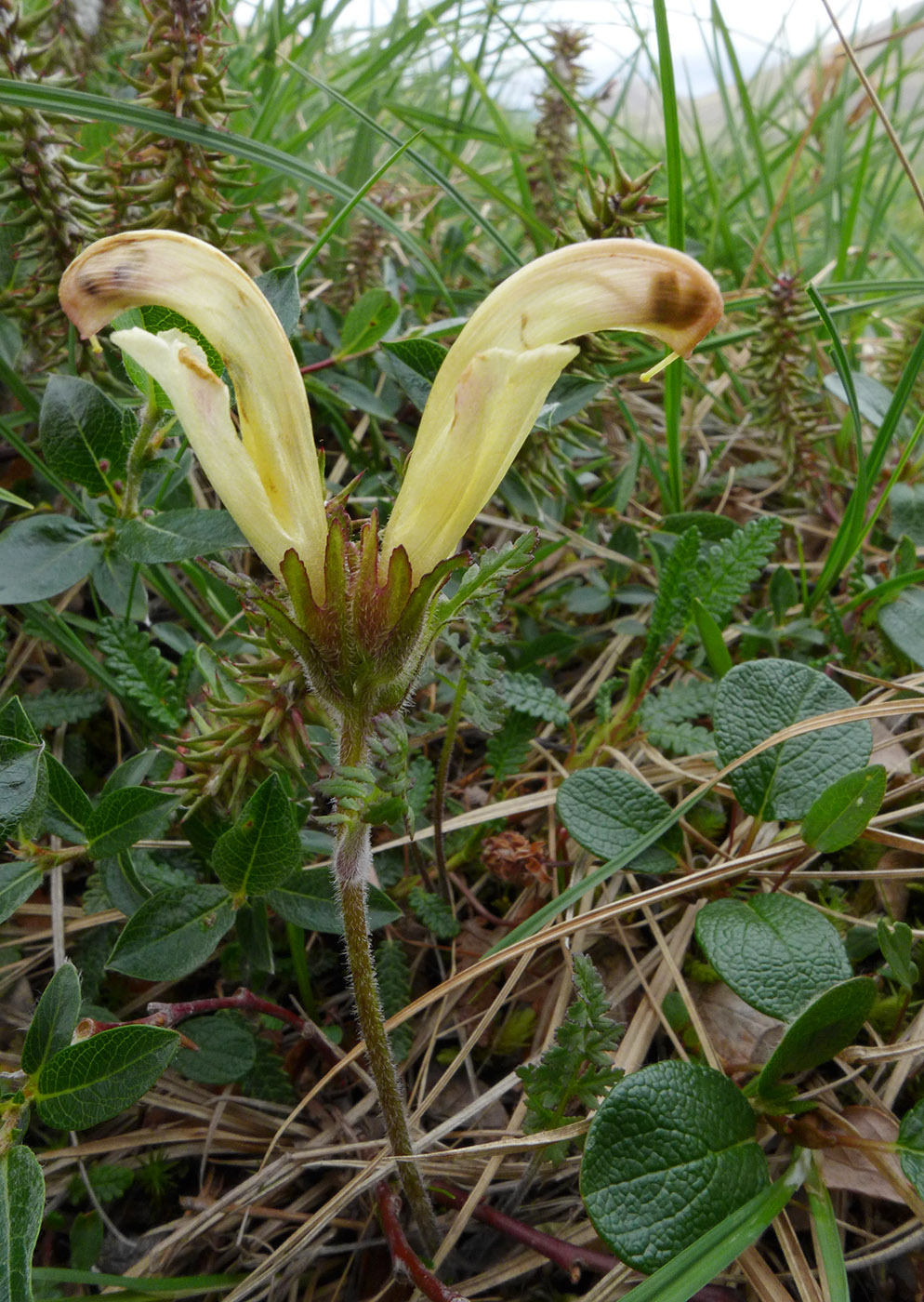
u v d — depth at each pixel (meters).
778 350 0.19
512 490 0.15
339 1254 0.11
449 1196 0.11
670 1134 0.10
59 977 0.09
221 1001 0.11
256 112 0.23
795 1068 0.10
